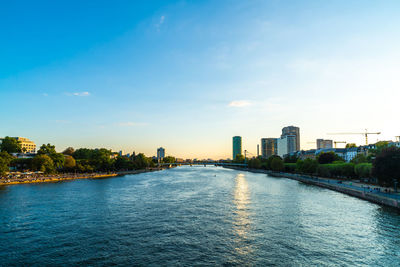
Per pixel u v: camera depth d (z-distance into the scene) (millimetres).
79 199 91688
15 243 47562
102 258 41188
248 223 60500
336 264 39406
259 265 38875
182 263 39500
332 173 159000
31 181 147000
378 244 47281
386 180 92812
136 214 69312
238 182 160750
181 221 62250
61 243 47594
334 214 68938
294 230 55219
